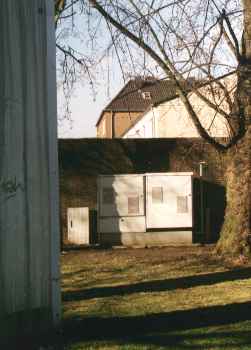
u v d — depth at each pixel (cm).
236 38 1316
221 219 2006
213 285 1090
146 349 634
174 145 2020
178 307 873
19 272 613
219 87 1361
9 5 607
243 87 1334
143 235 1848
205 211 1988
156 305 894
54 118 648
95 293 1020
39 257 634
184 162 2020
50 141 645
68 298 973
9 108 603
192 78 1300
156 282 1133
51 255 647
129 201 1845
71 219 1905
